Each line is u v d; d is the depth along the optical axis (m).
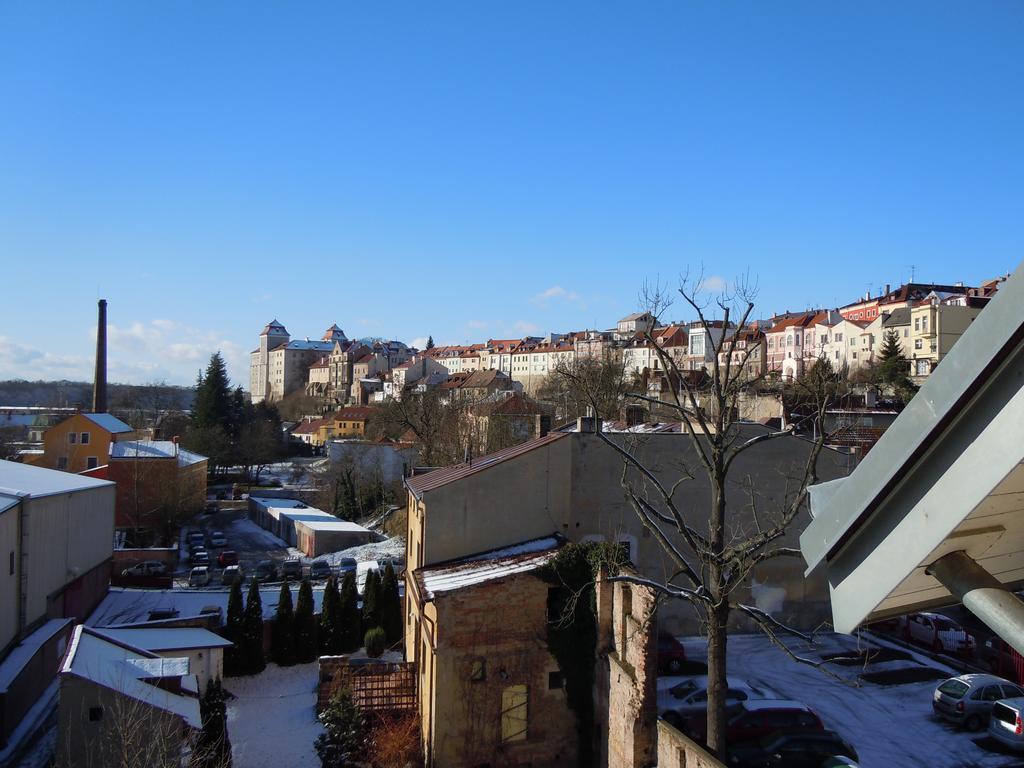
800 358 98.12
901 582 3.81
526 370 153.25
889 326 84.31
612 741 18.61
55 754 18.95
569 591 20.86
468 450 31.31
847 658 25.95
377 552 53.44
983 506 3.44
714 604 16.14
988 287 85.62
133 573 45.00
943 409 3.36
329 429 128.50
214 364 104.81
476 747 20.23
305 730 25.83
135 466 60.47
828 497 4.31
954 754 19.58
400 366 158.75
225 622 34.69
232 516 76.50
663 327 118.06
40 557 30.09
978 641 28.91
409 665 25.47
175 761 17.50
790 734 19.14
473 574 21.64
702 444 26.19
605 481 25.30
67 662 19.73
